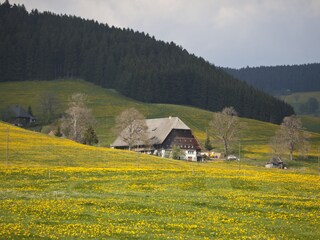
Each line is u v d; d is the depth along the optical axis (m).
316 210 51.50
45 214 42.56
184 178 76.94
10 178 71.38
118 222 41.22
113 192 60.84
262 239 36.69
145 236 35.72
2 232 33.81
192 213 47.00
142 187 67.44
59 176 75.25
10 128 137.50
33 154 100.94
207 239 35.56
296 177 85.12
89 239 33.84
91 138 160.25
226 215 46.84
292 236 39.06
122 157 110.00
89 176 76.81
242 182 74.56
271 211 49.72
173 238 35.41
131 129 158.75
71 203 49.06
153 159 114.06
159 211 47.47
